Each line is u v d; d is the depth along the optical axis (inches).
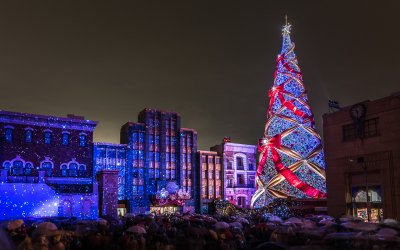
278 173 2276.1
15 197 2175.2
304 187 2188.7
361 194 1445.6
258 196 2397.9
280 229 735.7
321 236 682.2
